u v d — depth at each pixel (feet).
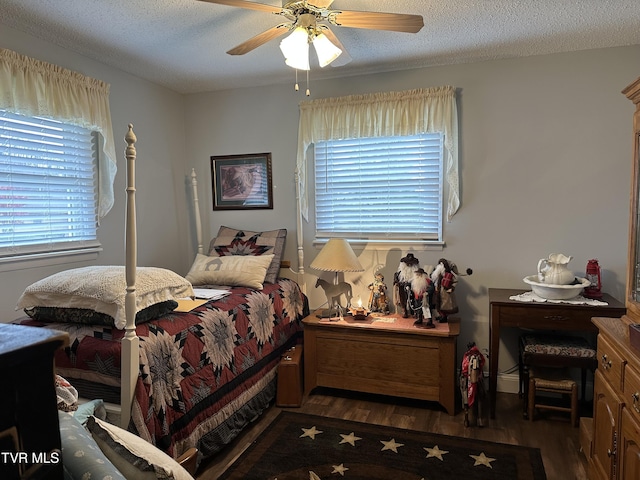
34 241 8.67
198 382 7.22
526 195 10.18
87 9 7.41
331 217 11.79
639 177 5.88
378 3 7.35
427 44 9.21
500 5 7.43
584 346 8.91
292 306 11.05
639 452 4.79
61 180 9.16
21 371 1.74
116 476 2.93
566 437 8.34
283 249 12.09
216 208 12.89
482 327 10.64
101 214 10.02
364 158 11.35
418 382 9.41
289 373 9.71
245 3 5.92
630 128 9.43
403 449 7.91
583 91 9.66
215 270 10.62
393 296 11.15
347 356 9.91
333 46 6.85
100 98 9.62
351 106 11.03
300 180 11.64
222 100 12.57
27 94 8.04
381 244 11.27
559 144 9.88
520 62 10.03
